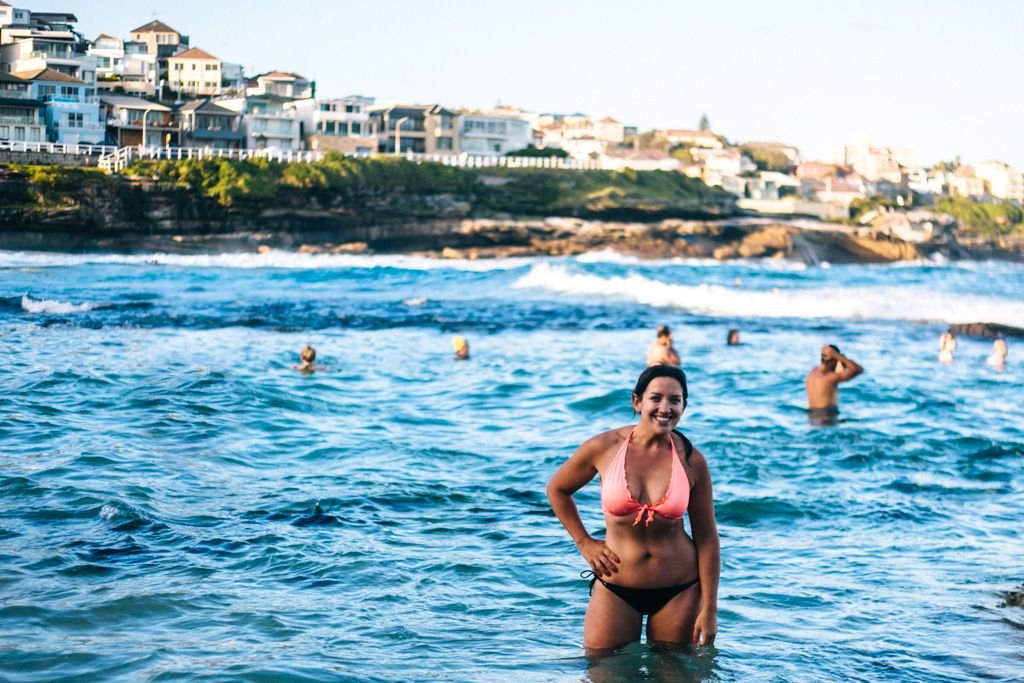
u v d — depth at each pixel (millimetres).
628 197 112812
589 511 10484
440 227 100125
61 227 83750
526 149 136750
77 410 15070
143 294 48250
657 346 22188
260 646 6617
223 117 113750
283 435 14281
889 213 145875
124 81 125562
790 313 43125
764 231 112250
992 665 6648
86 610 7168
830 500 11172
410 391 19281
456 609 7531
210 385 17609
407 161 102312
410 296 51156
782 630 7258
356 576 8195
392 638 6871
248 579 8039
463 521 10016
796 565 8883
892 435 15016
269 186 93062
